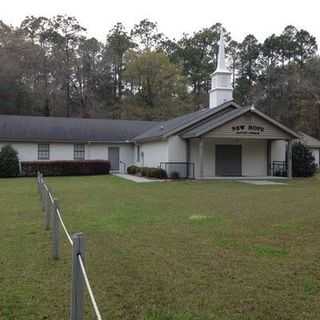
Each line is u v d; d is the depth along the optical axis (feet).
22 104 161.48
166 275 19.69
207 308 15.74
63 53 181.68
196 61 207.00
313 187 66.33
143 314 15.25
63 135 107.96
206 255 23.18
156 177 87.15
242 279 18.97
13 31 170.30
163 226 31.99
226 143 91.66
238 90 216.13
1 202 47.06
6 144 102.94
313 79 182.60
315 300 16.37
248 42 228.02
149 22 201.05
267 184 72.64
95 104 180.24
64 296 17.06
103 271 20.39
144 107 169.48
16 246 25.50
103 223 33.35
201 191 60.29
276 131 85.20
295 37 230.07
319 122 167.63
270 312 15.30
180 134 87.81
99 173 103.60
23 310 15.64
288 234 28.63
